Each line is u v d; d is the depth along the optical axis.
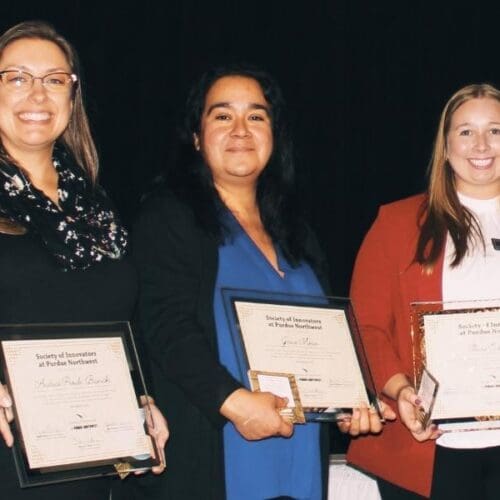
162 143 8.58
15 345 3.34
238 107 3.86
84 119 3.72
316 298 3.87
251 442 3.70
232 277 3.77
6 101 3.43
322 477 3.87
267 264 3.85
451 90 8.88
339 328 3.85
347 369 3.81
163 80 8.59
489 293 3.94
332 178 8.95
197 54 8.62
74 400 3.39
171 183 3.86
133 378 3.51
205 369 3.59
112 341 3.50
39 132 3.43
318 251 4.07
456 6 8.88
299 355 3.75
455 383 3.90
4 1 8.23
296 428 3.80
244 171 3.84
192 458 3.67
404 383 3.94
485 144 3.97
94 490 3.46
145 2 8.57
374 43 8.91
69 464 3.33
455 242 3.95
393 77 8.93
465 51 8.88
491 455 3.90
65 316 3.42
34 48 3.47
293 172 4.03
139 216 3.82
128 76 8.55
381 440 4.04
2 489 3.30
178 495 3.67
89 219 3.56
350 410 3.76
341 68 8.88
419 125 8.92
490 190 4.05
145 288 3.73
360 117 8.94
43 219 3.42
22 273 3.34
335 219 8.99
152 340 3.69
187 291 3.70
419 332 3.93
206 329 3.70
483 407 3.88
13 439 3.28
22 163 3.51
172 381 3.67
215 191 3.87
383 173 8.96
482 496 3.90
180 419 3.70
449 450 3.90
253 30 8.73
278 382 3.67
